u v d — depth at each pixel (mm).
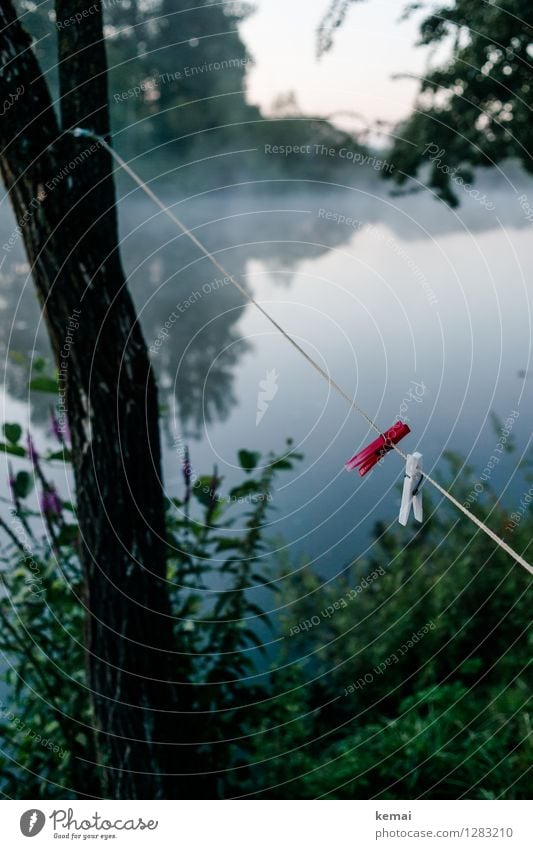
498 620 5789
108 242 3523
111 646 3646
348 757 4465
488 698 4918
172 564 4121
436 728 4547
